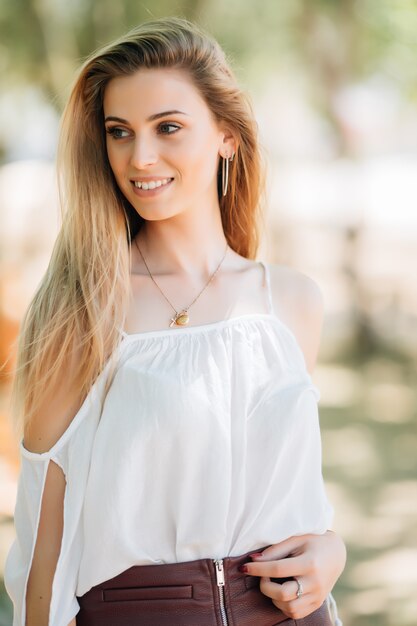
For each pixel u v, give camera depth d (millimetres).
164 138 2266
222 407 2209
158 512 2199
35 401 2211
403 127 24438
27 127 9930
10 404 2299
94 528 2174
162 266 2412
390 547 6434
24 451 2246
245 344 2312
